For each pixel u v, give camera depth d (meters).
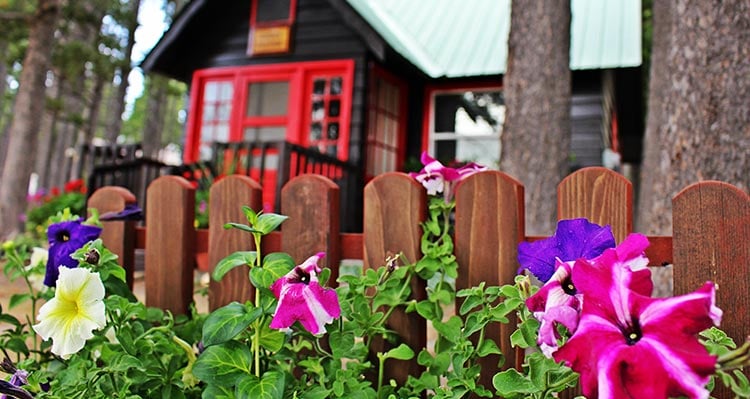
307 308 1.18
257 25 7.23
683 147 2.41
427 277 1.60
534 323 1.13
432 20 8.54
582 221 1.11
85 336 1.26
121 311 1.41
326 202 1.71
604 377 0.79
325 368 1.49
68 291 1.28
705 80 2.37
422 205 1.63
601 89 7.09
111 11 14.25
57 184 18.27
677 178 2.43
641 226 5.57
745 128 2.29
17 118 7.97
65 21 12.25
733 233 1.34
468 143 7.94
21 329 1.69
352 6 6.42
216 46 7.47
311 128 6.93
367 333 1.50
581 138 7.10
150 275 1.94
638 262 0.96
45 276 1.58
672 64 2.52
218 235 1.83
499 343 1.51
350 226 6.51
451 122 8.00
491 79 7.50
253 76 7.22
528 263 1.14
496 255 1.55
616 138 10.41
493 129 7.88
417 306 1.52
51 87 17.23
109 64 12.53
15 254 1.76
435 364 1.47
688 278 1.37
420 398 1.51
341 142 6.71
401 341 1.61
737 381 1.23
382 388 1.49
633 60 6.63
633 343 0.83
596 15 7.91
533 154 4.45
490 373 1.51
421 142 7.80
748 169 2.27
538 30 4.58
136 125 36.47
